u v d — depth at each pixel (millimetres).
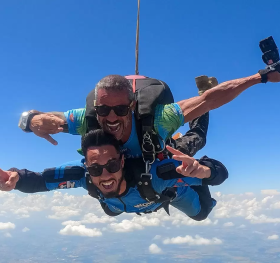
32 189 1262
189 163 1016
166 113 1191
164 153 1293
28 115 1221
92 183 1234
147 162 1177
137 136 1187
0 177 1155
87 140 1132
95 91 1102
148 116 1152
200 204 1752
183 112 1220
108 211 1648
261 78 1248
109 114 1084
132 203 1323
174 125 1203
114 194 1193
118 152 1146
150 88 1233
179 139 1531
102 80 1091
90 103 1181
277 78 1246
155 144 1175
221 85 1254
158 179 1193
